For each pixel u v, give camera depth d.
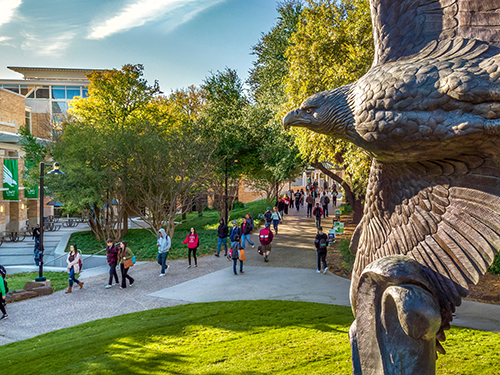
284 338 7.39
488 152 2.60
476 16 2.70
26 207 32.28
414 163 2.96
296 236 19.33
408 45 2.92
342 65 12.55
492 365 5.66
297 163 19.11
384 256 3.10
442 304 2.88
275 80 22.23
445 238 2.84
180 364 6.58
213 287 11.91
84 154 19.64
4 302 10.39
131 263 12.70
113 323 9.24
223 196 24.20
